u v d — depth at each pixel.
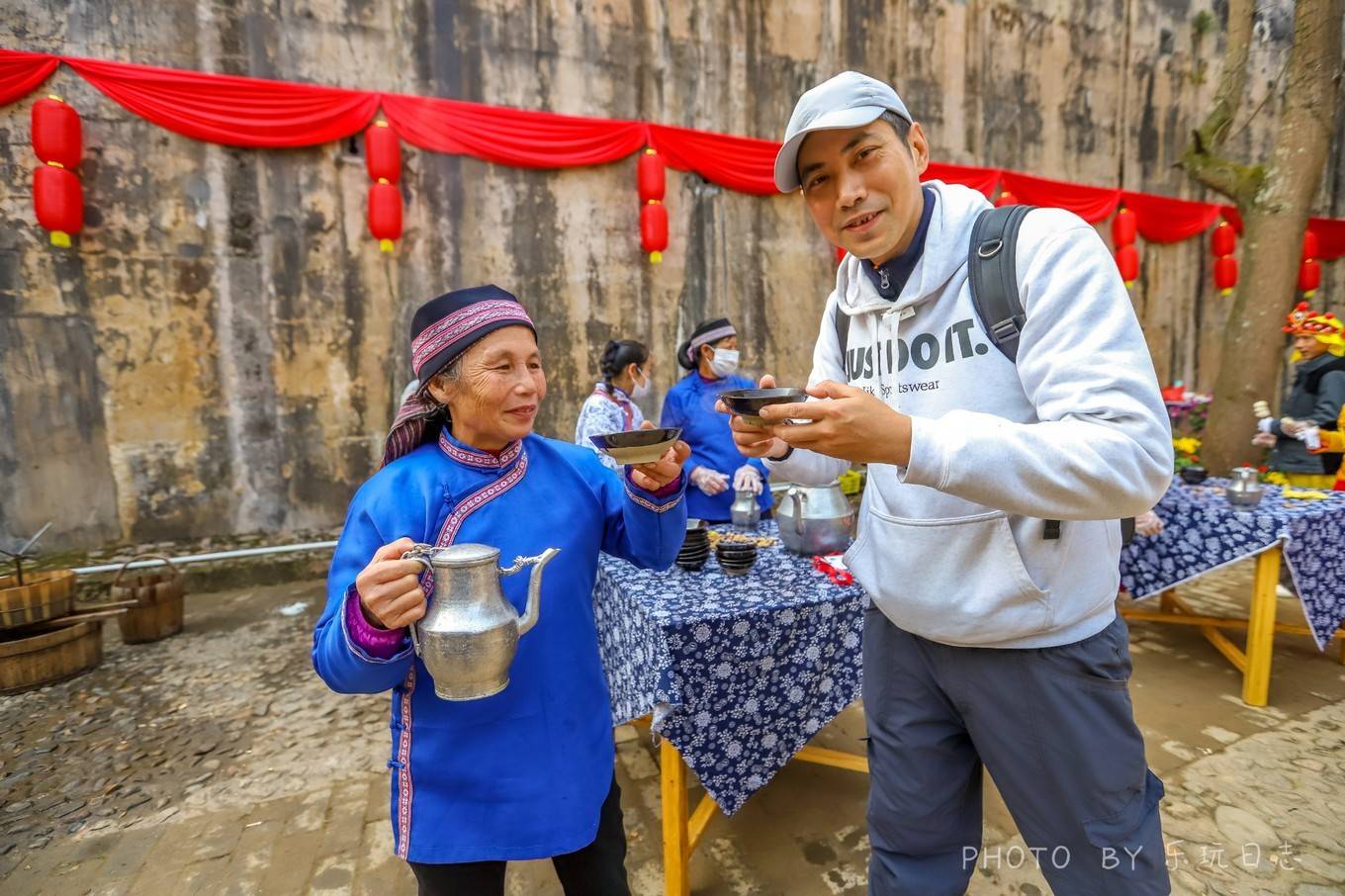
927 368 1.21
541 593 1.17
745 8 6.46
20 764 2.77
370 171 5.14
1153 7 8.45
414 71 5.51
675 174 6.32
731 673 1.89
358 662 0.98
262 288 5.25
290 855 2.22
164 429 5.08
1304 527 2.97
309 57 5.25
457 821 1.12
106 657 3.82
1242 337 6.03
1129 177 8.60
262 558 5.05
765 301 6.77
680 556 2.27
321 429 5.48
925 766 1.37
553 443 1.37
